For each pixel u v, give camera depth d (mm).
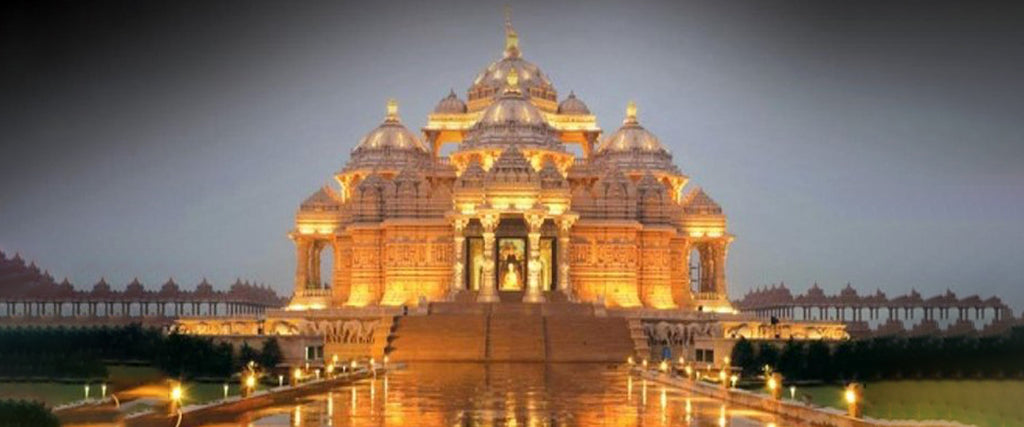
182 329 90938
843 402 51938
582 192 101875
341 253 106500
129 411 37812
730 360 73188
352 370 65062
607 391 51031
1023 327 67688
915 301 109312
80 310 120562
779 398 41938
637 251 101938
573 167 109250
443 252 100250
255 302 118625
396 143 113438
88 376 56406
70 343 60406
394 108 116500
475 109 118312
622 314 92312
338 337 92500
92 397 48281
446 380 59062
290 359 76000
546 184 98125
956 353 59844
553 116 116938
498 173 96625
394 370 69875
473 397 46875
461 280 97312
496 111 106812
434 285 99938
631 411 40844
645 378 61250
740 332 94938
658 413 40156
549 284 101500
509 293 99875
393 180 103000
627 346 84375
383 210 104250
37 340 59844
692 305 105625
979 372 59219
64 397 49406
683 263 106500
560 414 39406
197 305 114875
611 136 116188
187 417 36656
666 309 96625
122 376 57562
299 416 38531
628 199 101812
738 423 36938
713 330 93375
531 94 117125
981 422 45625
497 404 43500
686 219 107625
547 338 84375
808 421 37906
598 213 101438
